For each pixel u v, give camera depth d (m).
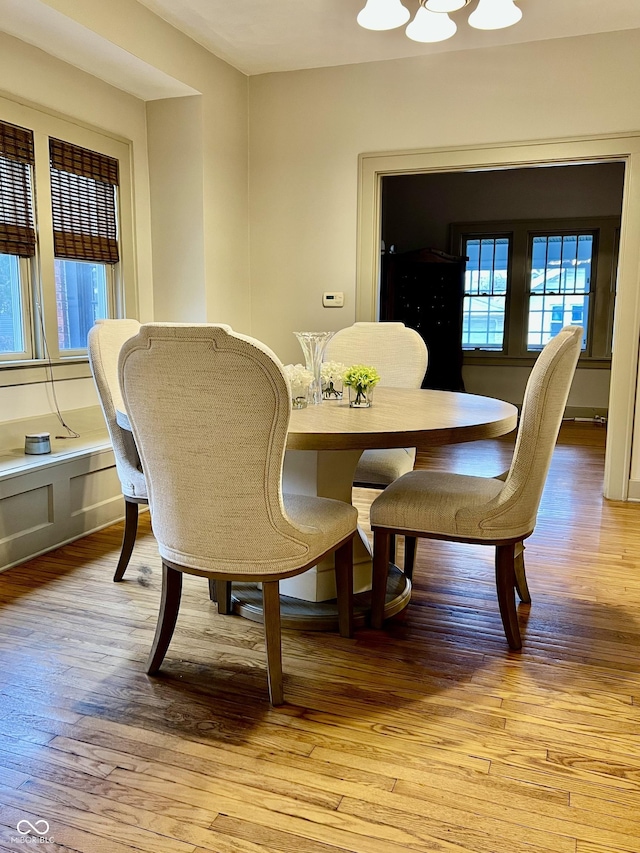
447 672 2.09
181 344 1.63
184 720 1.83
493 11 2.86
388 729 1.79
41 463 3.05
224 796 1.54
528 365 7.69
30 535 3.04
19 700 1.92
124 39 3.32
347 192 4.33
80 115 3.64
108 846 1.39
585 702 1.93
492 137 3.99
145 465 1.89
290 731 1.78
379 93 4.17
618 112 3.74
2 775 1.61
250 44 3.92
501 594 2.21
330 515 2.09
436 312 7.33
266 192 4.52
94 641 2.29
